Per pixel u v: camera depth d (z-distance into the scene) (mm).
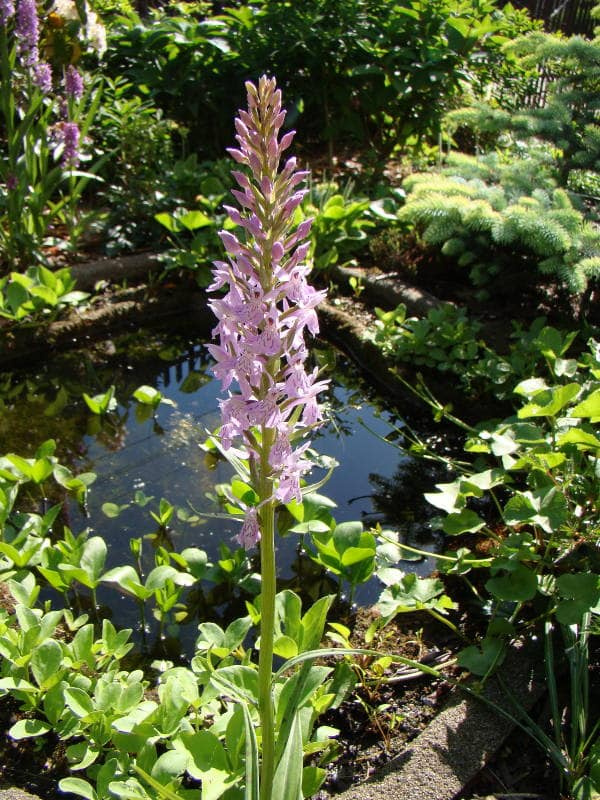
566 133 4809
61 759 2230
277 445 1646
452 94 6863
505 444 2768
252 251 1582
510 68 7312
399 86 6496
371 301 5285
